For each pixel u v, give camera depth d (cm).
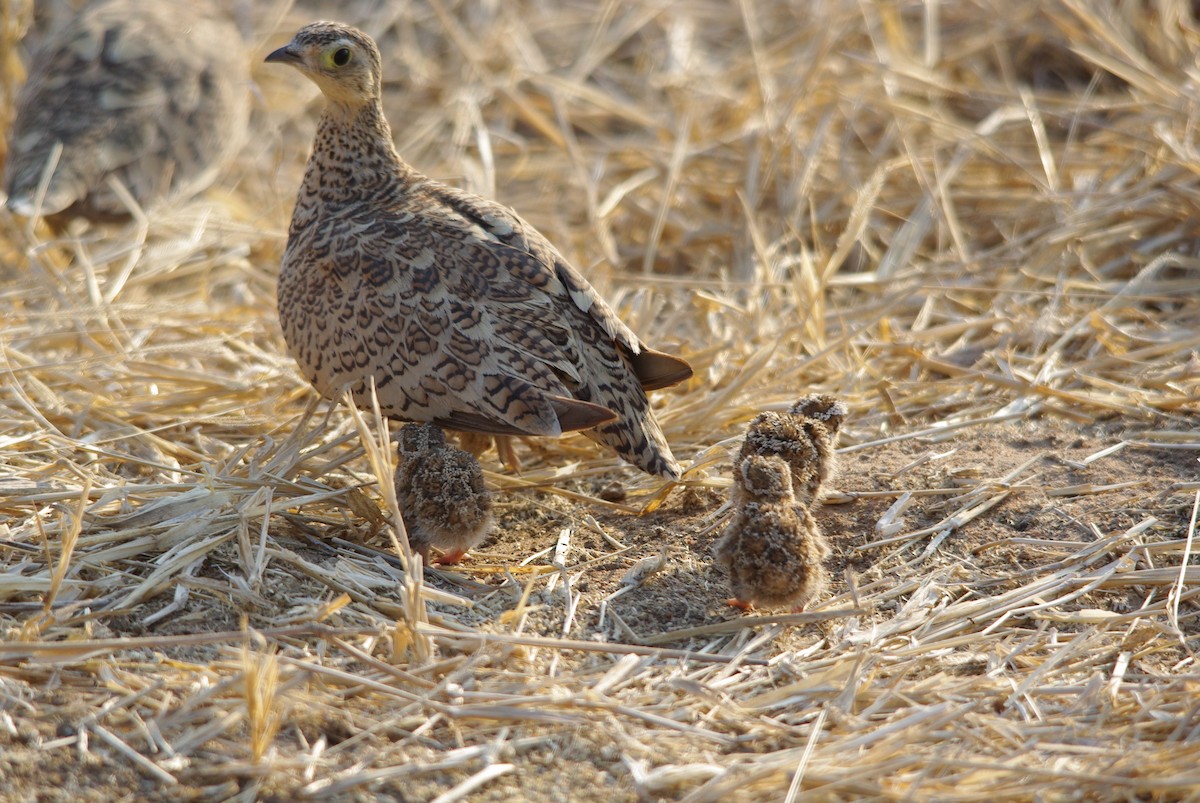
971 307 1516
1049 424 1254
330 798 752
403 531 944
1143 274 1487
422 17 2238
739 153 1850
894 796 755
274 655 809
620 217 1789
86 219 1666
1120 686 873
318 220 1138
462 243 1060
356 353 1049
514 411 991
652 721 825
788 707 858
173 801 747
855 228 1500
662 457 1052
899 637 938
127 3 1884
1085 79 2000
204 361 1422
